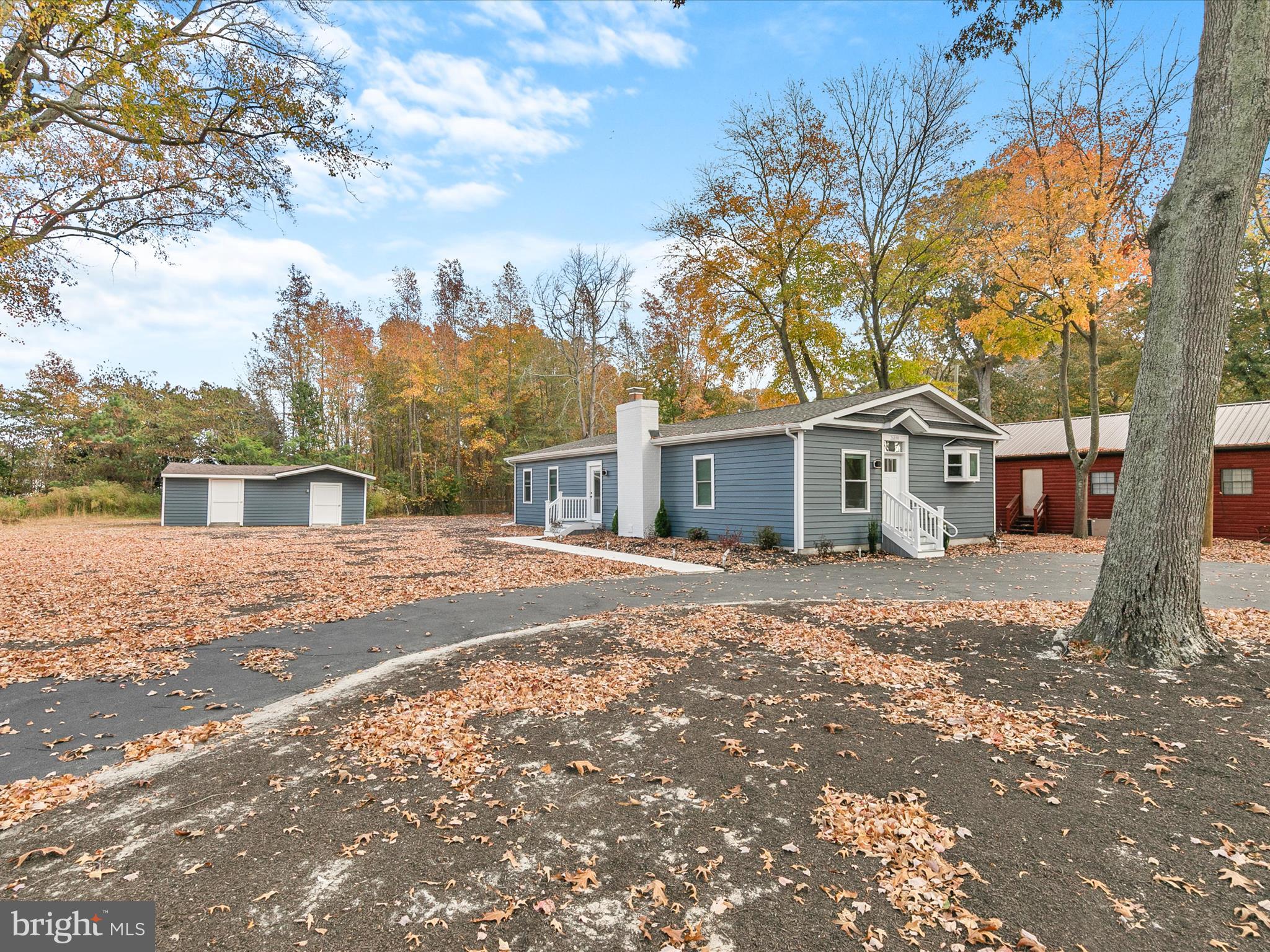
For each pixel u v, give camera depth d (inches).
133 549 725.9
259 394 1705.2
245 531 1048.2
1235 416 780.0
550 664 245.9
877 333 941.2
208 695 217.9
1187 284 226.8
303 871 113.5
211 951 92.7
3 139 307.0
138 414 1409.9
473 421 1563.7
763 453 621.6
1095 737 168.6
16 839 125.6
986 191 780.0
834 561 561.9
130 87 302.4
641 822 129.6
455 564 575.2
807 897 104.6
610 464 861.2
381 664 253.4
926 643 265.0
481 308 1582.2
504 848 120.9
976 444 752.3
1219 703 188.2
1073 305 689.6
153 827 129.8
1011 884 106.7
